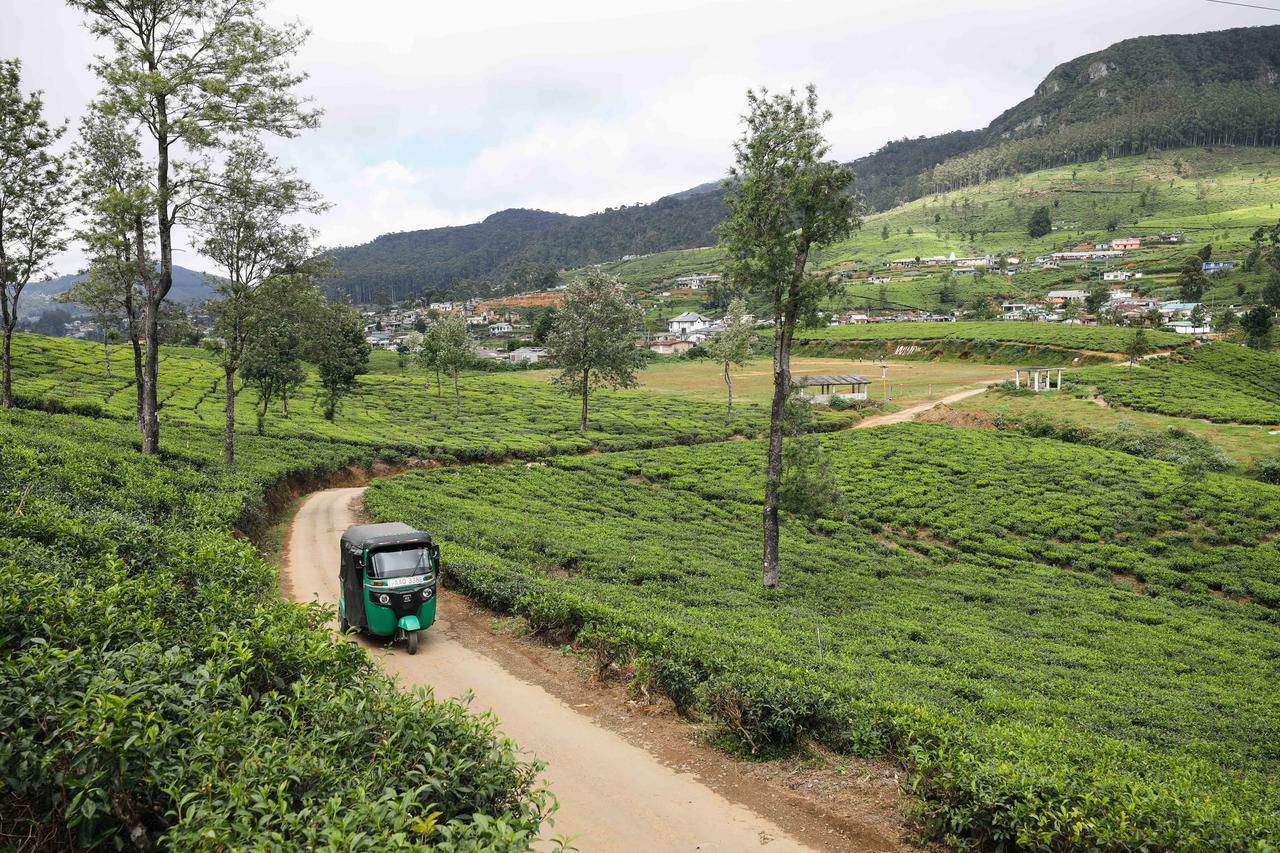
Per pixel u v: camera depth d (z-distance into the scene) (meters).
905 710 13.07
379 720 7.77
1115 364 110.50
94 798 5.90
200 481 31.36
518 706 14.74
